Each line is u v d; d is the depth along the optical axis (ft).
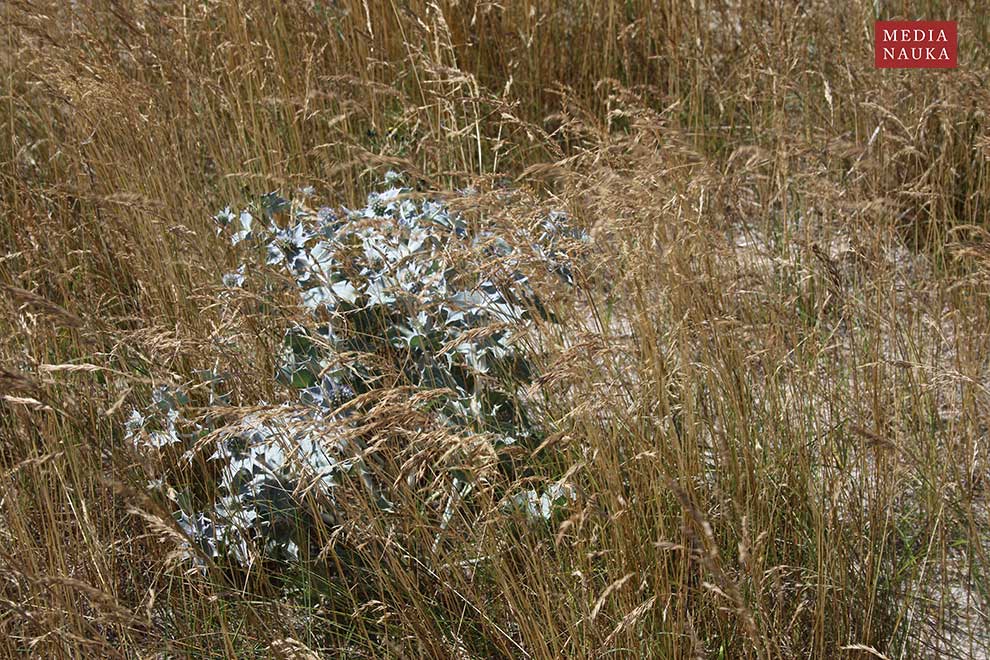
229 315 9.91
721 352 8.90
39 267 11.27
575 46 15.70
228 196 12.78
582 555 7.85
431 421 7.86
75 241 11.98
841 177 12.10
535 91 15.20
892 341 9.91
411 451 8.57
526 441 9.12
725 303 9.43
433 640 7.94
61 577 7.48
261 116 13.99
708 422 8.56
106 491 9.14
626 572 7.76
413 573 8.64
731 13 15.61
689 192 9.50
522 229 9.12
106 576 8.62
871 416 9.26
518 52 15.03
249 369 9.29
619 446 8.85
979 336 9.84
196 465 9.71
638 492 8.20
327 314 9.45
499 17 15.05
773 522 8.59
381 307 9.43
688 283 8.69
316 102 13.85
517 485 7.88
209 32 14.03
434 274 9.55
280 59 14.07
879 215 9.47
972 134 13.16
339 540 8.75
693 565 8.11
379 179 13.37
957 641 8.30
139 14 14.21
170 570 8.25
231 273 10.62
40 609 7.87
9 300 9.86
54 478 9.27
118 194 10.27
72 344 10.39
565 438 7.75
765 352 8.87
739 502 8.23
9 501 8.47
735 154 10.11
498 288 9.16
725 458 8.16
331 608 8.75
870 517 8.48
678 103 12.44
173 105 13.37
